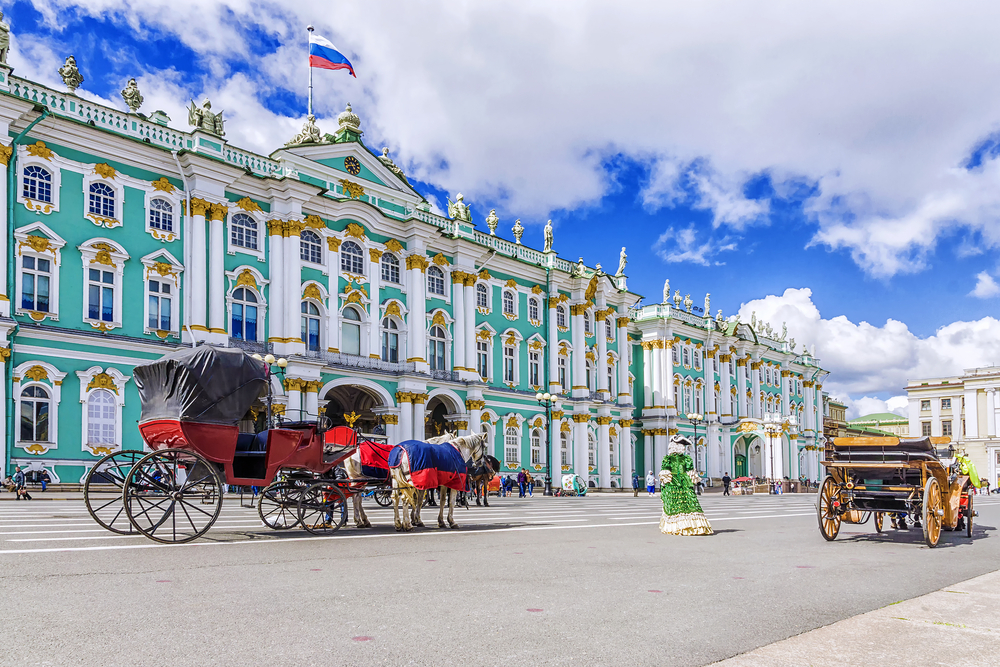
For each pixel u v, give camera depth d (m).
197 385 12.95
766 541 14.95
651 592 8.62
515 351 51.09
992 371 101.50
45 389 29.64
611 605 7.82
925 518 14.11
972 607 8.04
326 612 7.19
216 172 35.19
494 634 6.47
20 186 29.88
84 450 30.25
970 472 17.53
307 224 39.06
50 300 30.22
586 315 57.06
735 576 9.98
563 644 6.19
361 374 40.28
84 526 15.20
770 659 5.88
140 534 13.67
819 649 6.20
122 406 31.50
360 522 16.69
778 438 71.25
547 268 53.69
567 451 53.94
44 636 6.07
